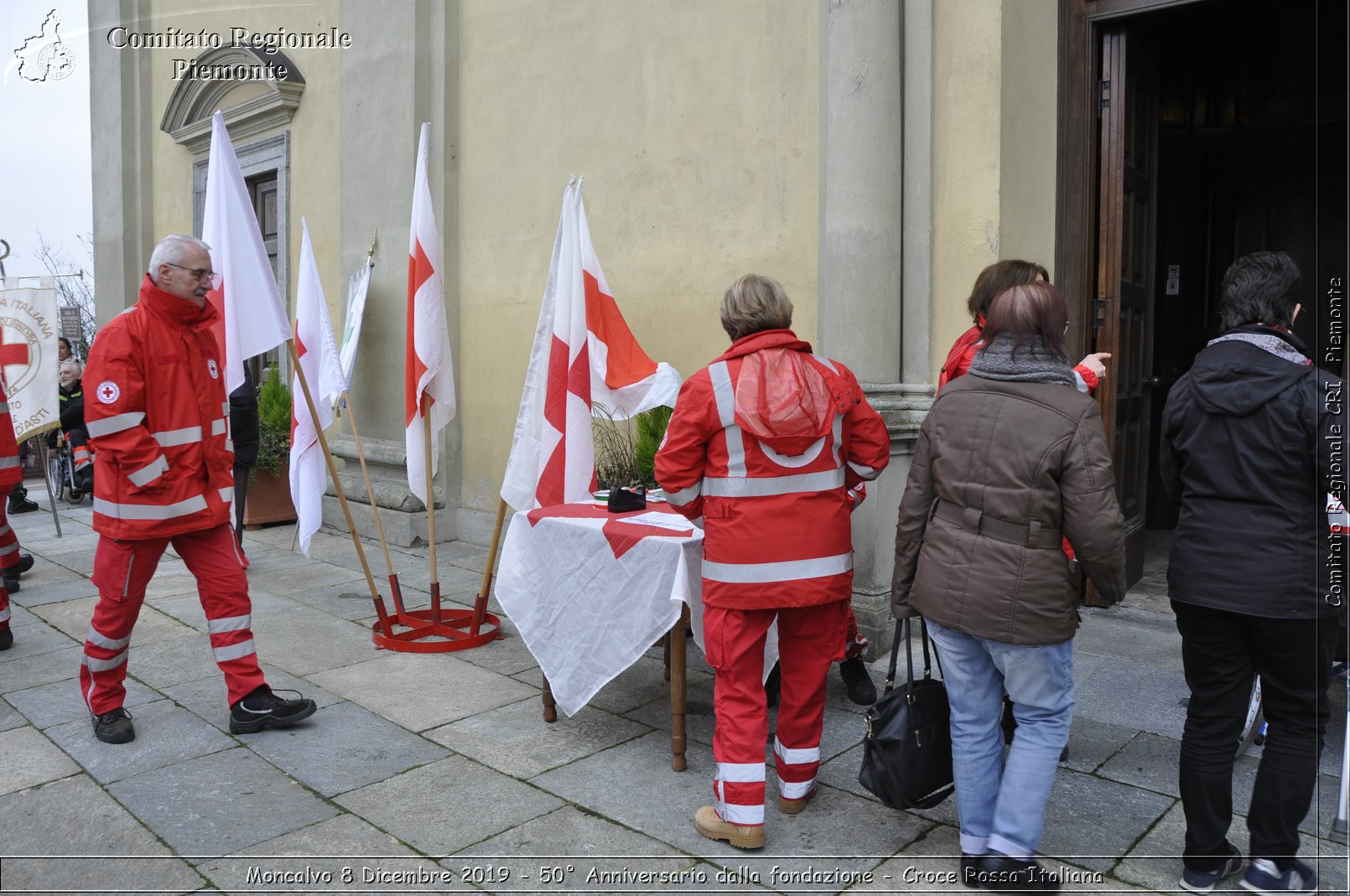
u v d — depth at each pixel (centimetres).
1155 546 626
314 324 496
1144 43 608
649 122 554
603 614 326
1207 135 686
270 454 747
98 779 316
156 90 1042
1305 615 231
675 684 320
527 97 630
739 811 270
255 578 589
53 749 341
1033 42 449
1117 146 470
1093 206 478
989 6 416
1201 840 247
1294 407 228
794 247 486
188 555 354
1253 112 678
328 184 805
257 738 349
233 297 406
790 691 287
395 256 698
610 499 361
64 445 916
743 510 269
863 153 435
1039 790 240
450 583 575
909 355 446
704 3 521
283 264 864
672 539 306
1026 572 232
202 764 328
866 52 433
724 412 266
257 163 891
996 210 419
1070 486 227
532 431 430
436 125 679
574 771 322
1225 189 688
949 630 246
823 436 270
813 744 290
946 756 259
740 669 273
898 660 421
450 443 691
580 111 595
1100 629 456
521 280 643
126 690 399
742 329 277
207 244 408
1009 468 233
